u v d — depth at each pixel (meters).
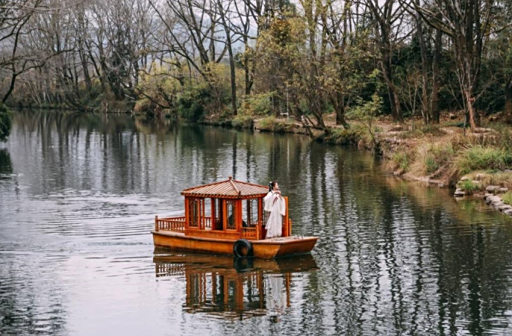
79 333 19.22
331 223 30.28
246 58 75.31
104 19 117.38
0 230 30.00
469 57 45.78
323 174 43.31
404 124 56.81
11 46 96.06
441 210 32.19
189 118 91.50
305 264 24.53
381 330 19.08
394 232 28.55
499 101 57.94
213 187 26.06
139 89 103.81
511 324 19.30
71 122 95.75
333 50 58.31
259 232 25.30
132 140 67.81
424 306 20.62
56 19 100.12
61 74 125.19
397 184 39.25
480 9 53.72
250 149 57.59
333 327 19.30
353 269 23.91
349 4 57.62
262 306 20.81
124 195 38.00
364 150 54.62
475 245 26.41
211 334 18.97
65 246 27.38
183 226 26.86
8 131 64.94
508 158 37.25
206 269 24.17
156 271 24.11
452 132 45.66
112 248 27.00
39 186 41.16
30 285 22.98
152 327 19.55
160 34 109.50
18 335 19.14
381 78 64.19
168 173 45.47
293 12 63.22
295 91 61.00
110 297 21.83
